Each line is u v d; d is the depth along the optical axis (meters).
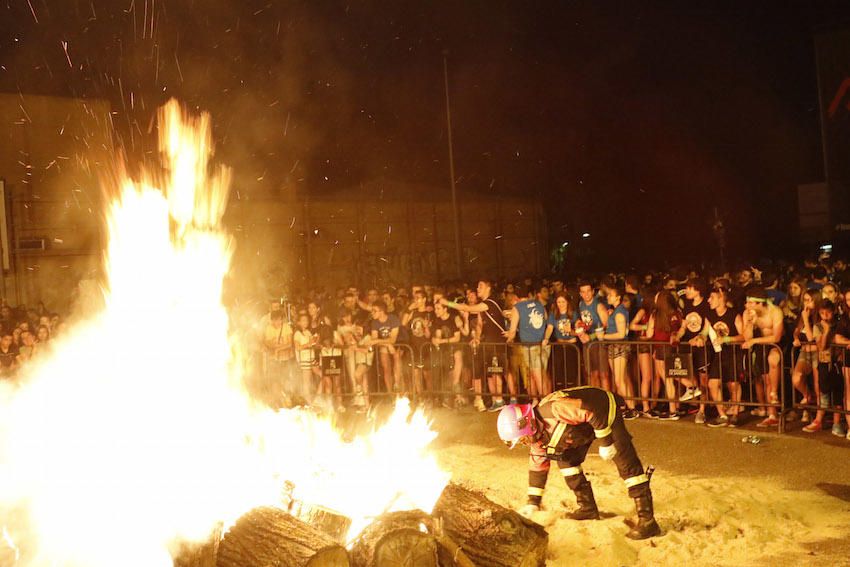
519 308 11.27
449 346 11.95
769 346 9.66
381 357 12.41
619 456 6.19
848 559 5.57
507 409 6.54
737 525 6.29
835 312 9.33
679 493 7.18
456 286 13.72
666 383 10.32
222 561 5.11
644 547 5.95
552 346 11.09
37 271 19.91
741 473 7.84
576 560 5.79
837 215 22.16
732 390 9.81
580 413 6.12
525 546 5.39
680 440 9.24
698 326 10.01
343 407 12.26
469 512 5.54
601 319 10.78
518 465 8.60
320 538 4.94
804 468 7.88
